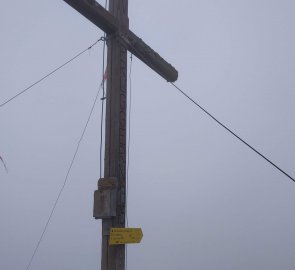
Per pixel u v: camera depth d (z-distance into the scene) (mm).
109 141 5609
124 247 5398
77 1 5383
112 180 5402
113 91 5750
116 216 5391
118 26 5934
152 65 6488
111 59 5887
